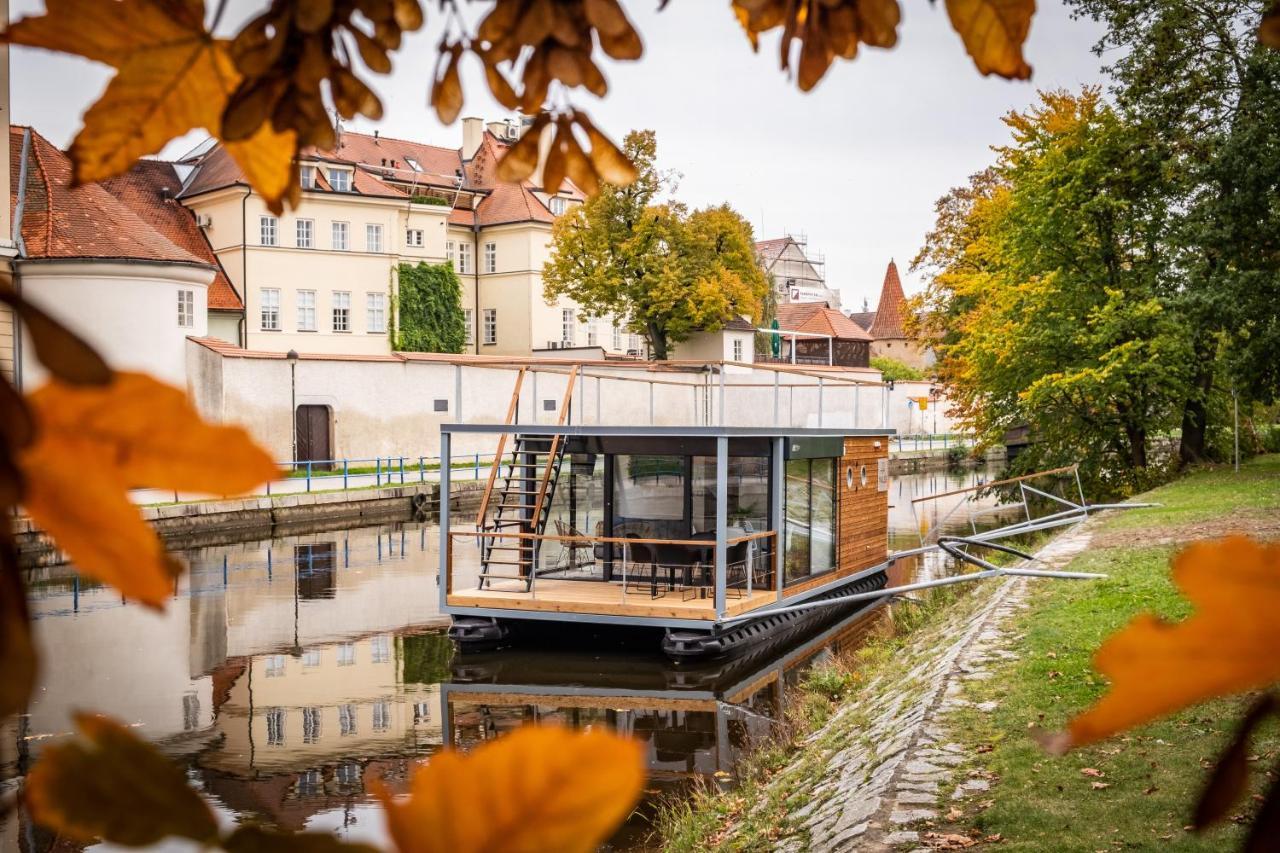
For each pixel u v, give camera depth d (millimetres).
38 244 30547
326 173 44969
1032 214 25984
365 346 45375
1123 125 24688
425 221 47688
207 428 303
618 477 17438
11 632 304
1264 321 21672
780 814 7621
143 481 304
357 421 37875
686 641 14891
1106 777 6109
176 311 32531
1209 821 351
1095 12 21594
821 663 14719
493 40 611
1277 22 542
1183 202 23203
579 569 17609
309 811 8969
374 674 14297
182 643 15922
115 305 31281
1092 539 17000
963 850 5477
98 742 296
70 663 14461
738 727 11633
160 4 486
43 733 10211
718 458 15141
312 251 43844
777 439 17000
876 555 21922
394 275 46094
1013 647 9836
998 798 6078
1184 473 27172
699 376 28500
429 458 39906
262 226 42750
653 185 43906
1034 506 28344
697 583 16891
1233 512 17750
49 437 303
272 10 530
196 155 47625
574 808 276
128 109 502
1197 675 293
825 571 19297
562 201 53531
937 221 40250
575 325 54469
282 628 17109
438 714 12430
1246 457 30656
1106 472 27484
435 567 23406
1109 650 304
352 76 569
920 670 10383
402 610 18578
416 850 279
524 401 42500
